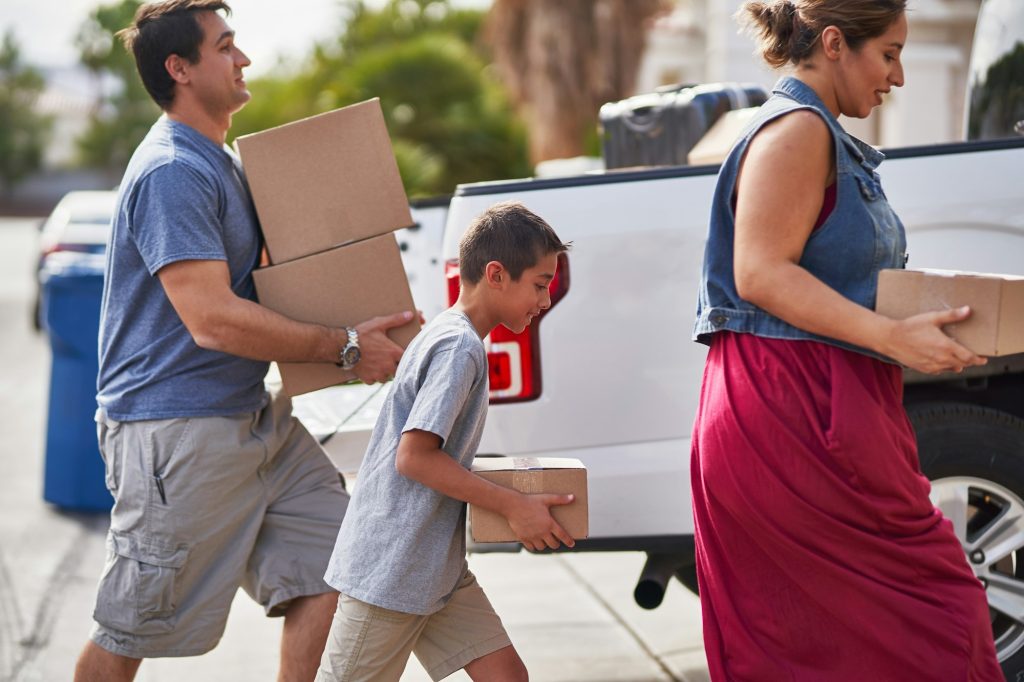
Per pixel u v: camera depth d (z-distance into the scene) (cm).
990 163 396
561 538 285
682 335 389
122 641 337
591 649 478
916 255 392
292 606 354
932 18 1312
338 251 343
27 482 803
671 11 2042
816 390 272
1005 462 385
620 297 389
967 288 253
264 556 350
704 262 288
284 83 2056
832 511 270
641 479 388
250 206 346
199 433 331
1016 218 394
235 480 337
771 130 272
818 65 283
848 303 261
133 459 333
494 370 392
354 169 345
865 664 273
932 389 402
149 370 333
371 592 282
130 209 327
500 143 1944
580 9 1923
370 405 453
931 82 1344
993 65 506
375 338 342
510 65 1977
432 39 1995
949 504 388
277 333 327
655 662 462
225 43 340
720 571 288
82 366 704
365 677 291
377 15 2511
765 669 281
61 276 700
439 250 499
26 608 538
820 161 268
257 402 344
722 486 279
